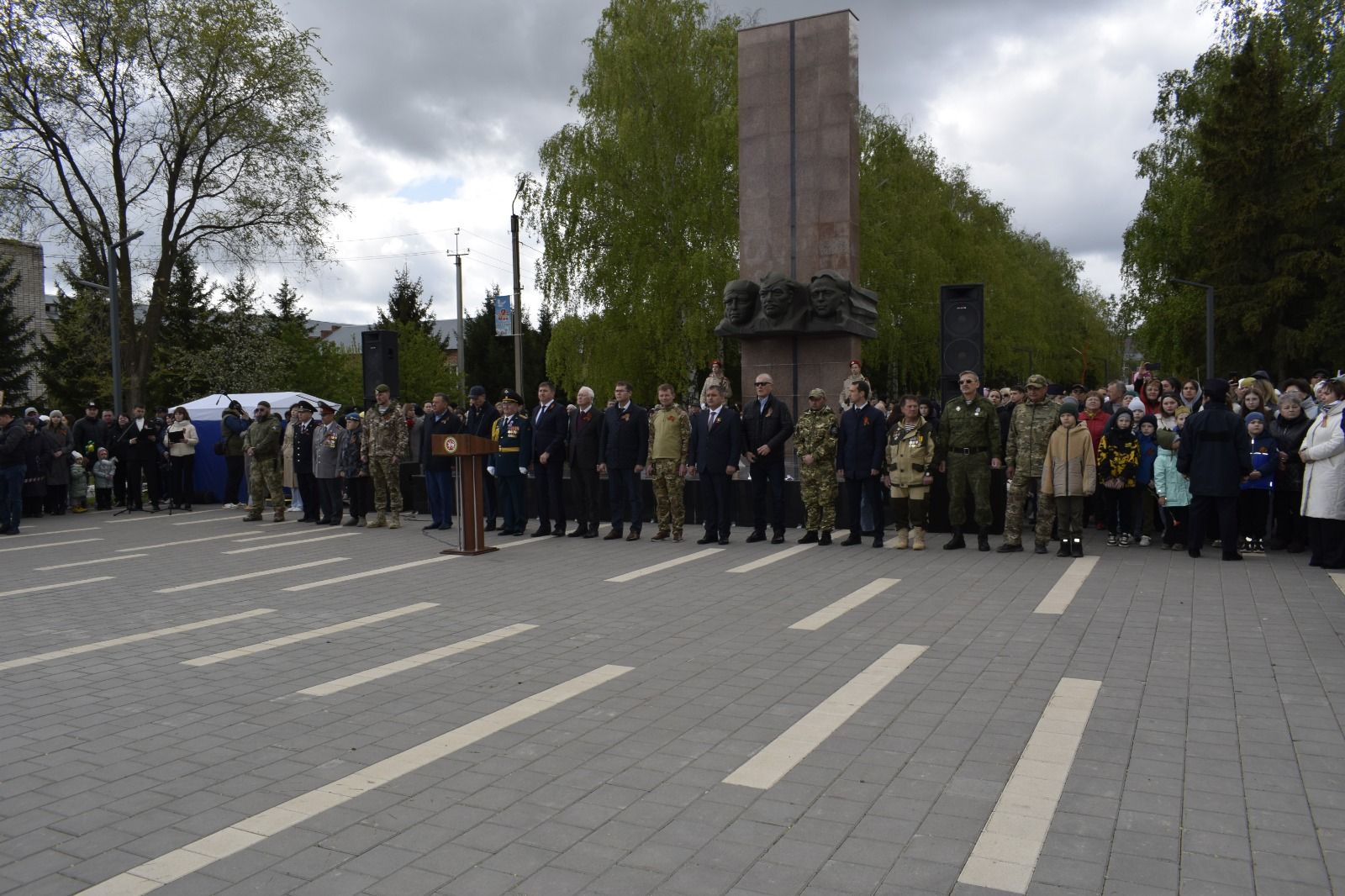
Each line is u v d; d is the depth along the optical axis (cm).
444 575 1094
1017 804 428
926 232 4031
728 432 1291
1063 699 579
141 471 2184
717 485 1299
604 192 3250
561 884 361
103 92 2780
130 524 1766
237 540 1484
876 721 545
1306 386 1166
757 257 1798
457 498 1248
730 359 3819
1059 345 6806
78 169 2834
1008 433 1320
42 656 750
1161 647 700
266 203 3034
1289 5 3419
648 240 3247
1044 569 1051
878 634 759
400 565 1180
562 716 565
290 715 579
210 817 430
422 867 378
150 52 2769
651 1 3272
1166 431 1173
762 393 1305
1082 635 741
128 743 535
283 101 2953
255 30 2872
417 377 5084
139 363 3023
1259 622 776
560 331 3306
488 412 1583
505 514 1466
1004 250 5109
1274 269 3769
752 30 1797
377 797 449
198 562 1242
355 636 791
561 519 1435
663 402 1358
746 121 1802
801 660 684
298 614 888
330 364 4734
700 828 408
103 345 3491
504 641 760
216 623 859
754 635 762
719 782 459
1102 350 7906
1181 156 4106
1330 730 518
